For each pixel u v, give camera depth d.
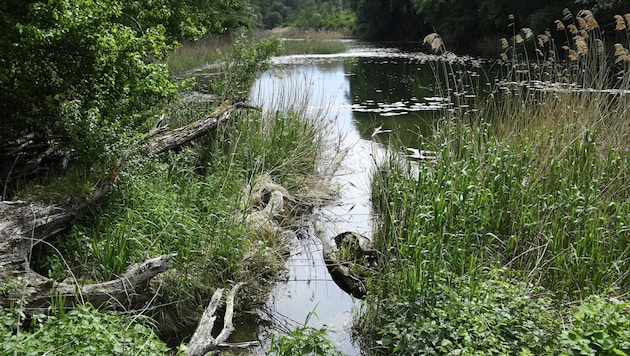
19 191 5.41
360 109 14.63
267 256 5.84
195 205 6.33
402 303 4.56
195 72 20.58
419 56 8.19
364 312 4.97
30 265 4.80
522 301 4.27
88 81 5.79
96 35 5.30
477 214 5.53
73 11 5.19
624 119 6.86
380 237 6.06
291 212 7.43
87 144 5.48
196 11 10.38
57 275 4.61
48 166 6.45
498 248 5.58
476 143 7.15
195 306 4.97
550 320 4.13
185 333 4.76
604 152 6.54
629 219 5.32
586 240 4.99
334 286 5.71
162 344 3.82
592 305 4.02
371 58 29.94
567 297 4.83
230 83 10.80
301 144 8.84
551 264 5.10
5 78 5.18
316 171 8.96
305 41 39.78
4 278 4.09
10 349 3.22
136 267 4.55
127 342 3.64
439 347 3.99
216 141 8.20
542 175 6.13
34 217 4.67
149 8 7.87
